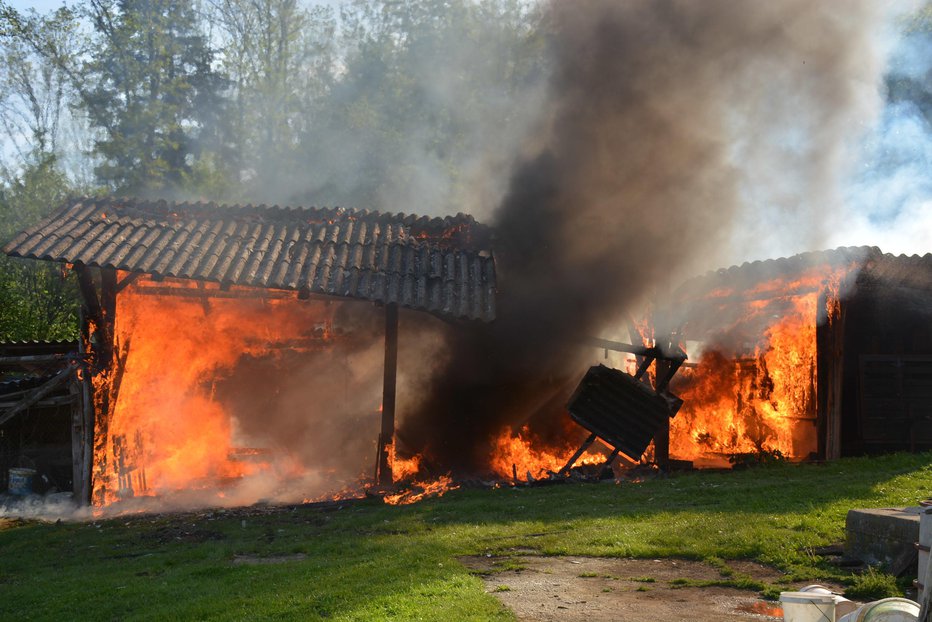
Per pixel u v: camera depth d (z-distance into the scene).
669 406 15.27
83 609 7.41
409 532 10.29
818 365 14.84
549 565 8.02
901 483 10.89
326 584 7.30
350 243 15.70
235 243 15.35
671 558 8.12
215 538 11.07
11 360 14.51
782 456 15.26
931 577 4.40
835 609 4.99
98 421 14.42
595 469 14.91
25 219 34.28
